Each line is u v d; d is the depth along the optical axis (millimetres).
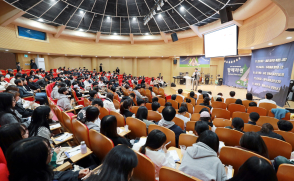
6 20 10336
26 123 2658
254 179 924
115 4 12664
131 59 20594
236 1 8336
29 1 9766
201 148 1476
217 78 16234
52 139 2549
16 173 968
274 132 2818
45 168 1045
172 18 13234
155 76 20484
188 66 16250
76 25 13672
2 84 5285
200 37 14039
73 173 1482
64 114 3104
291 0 3424
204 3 10078
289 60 7062
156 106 3963
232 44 10133
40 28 13031
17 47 12117
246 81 12914
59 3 11227
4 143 1396
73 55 17375
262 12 7832
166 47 17438
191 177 1188
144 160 1510
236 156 1811
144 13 13281
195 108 4812
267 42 7418
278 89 7703
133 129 3047
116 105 5281
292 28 5195
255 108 4578
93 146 2227
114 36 16953
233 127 2990
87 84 9500
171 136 2508
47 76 8438
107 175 876
